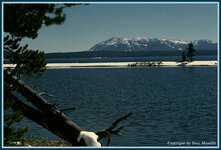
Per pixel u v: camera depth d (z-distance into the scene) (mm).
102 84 75438
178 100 44844
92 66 186125
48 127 13594
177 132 23031
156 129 24422
